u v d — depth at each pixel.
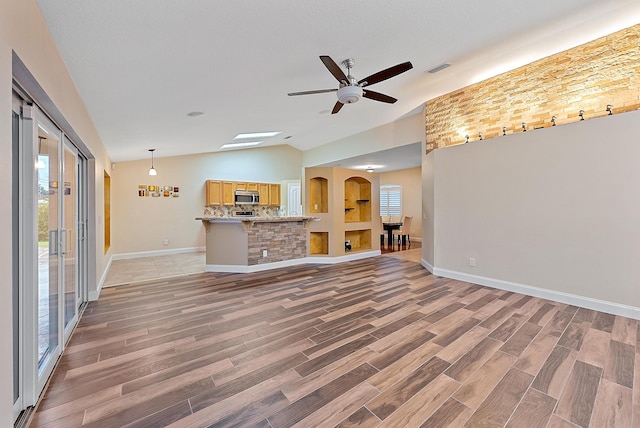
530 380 1.98
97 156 4.25
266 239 5.77
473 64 3.96
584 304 3.37
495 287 4.21
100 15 1.87
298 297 3.89
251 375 2.08
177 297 3.92
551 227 3.63
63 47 2.11
